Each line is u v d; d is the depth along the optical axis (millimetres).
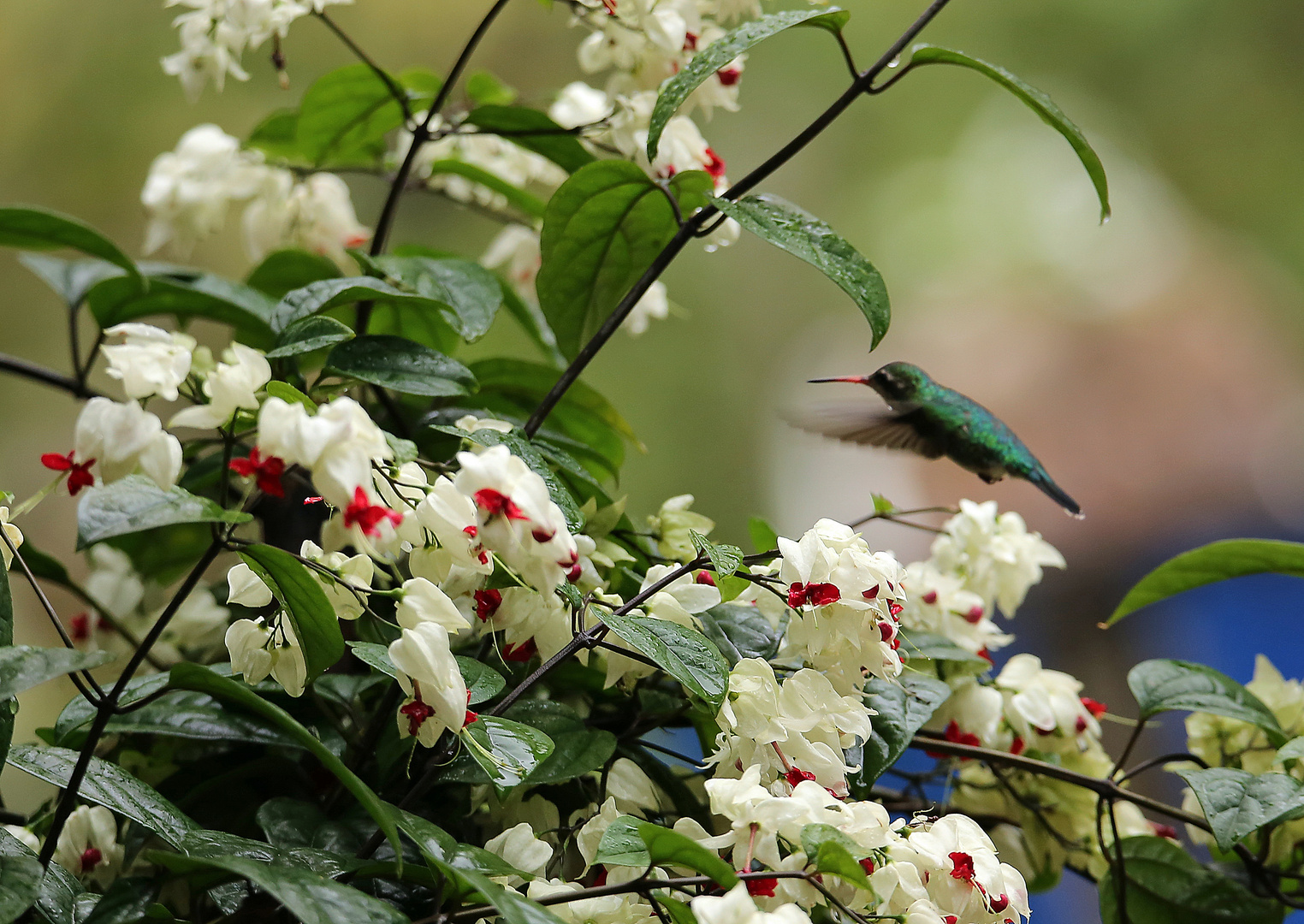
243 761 2283
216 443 2670
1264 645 6906
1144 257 8703
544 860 1803
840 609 1886
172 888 2094
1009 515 2693
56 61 7398
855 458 8219
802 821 1657
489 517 1615
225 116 7539
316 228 3254
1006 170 8914
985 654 2600
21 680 1397
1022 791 2582
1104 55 9164
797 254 2033
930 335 8625
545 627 1978
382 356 2195
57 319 7199
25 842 2047
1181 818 2285
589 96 3072
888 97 9062
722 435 8602
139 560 2988
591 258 2451
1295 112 9109
